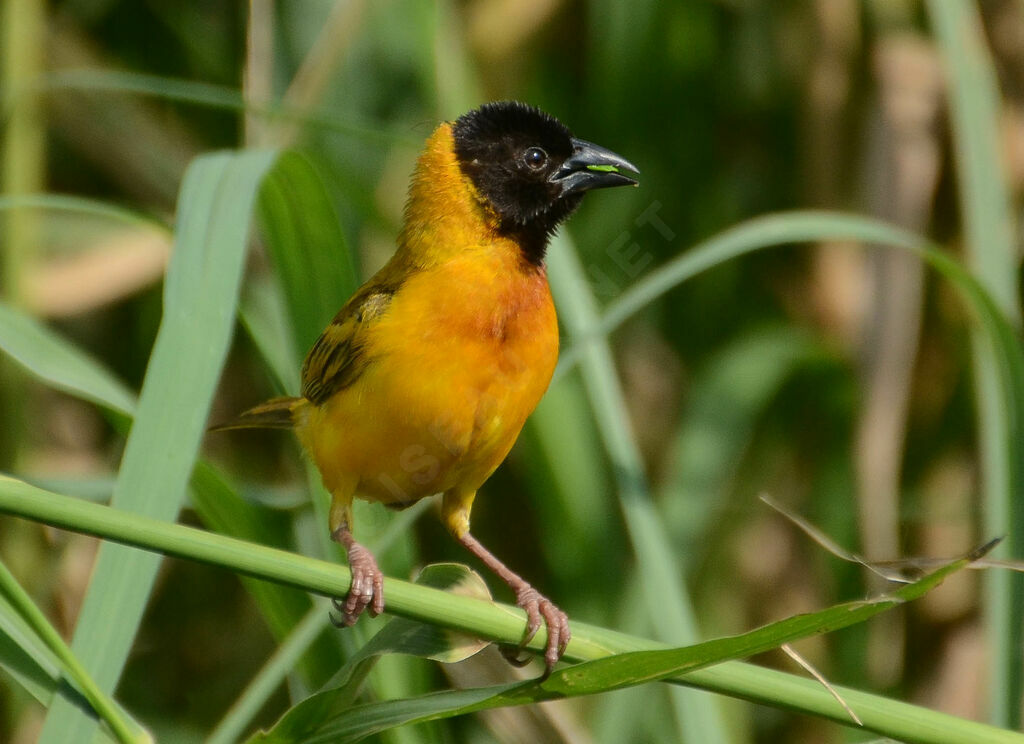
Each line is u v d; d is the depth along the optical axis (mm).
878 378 10227
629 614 9969
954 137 10695
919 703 10805
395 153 10648
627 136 11500
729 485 10969
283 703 11234
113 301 11633
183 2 11672
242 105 8016
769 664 11062
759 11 11781
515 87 11844
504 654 6824
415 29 10062
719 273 11773
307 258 7281
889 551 10117
